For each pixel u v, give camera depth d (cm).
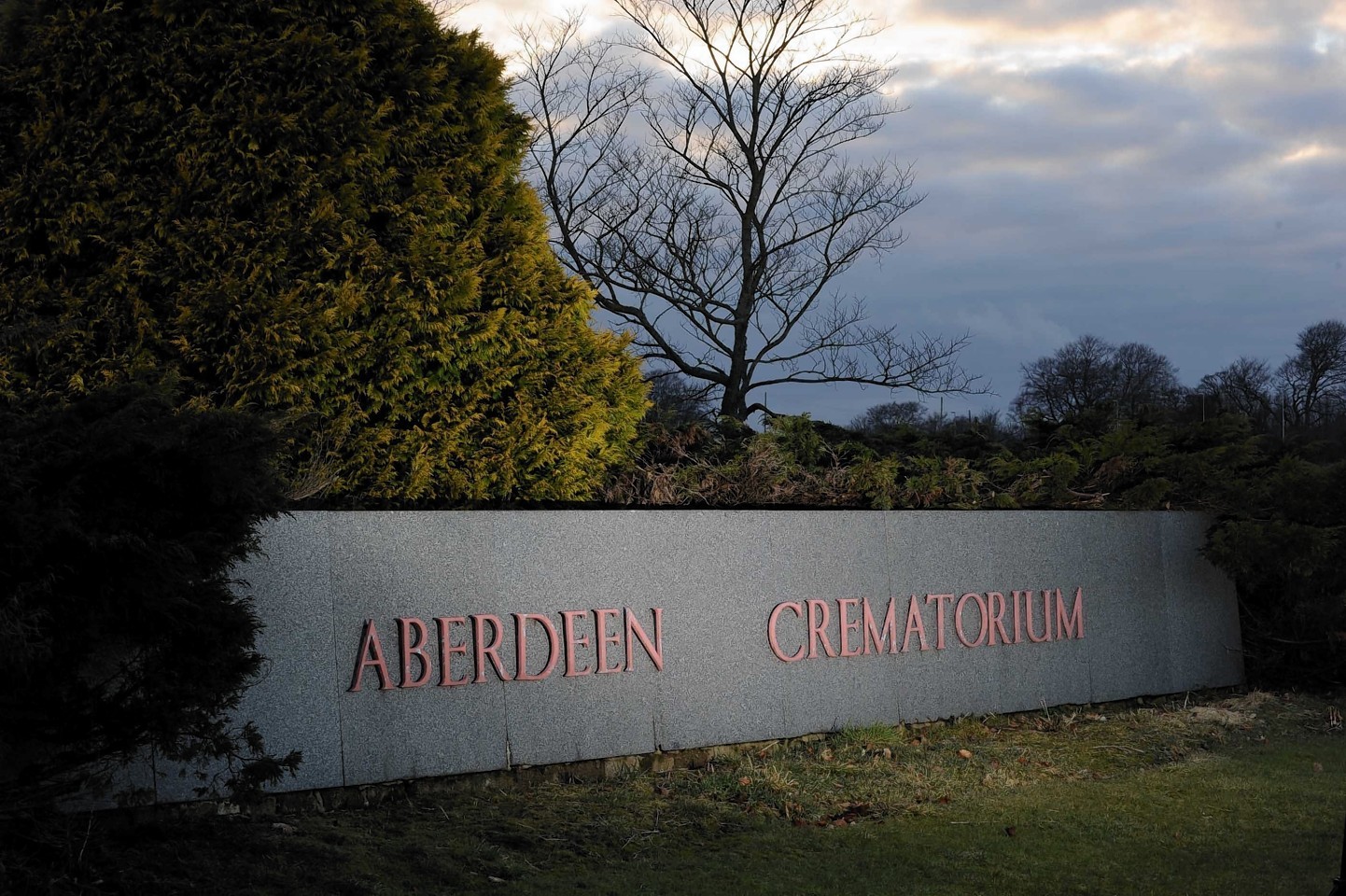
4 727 520
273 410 767
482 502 866
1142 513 1112
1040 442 1569
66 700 533
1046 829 676
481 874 583
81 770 570
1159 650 1109
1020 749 891
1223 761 865
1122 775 819
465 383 874
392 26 877
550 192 2331
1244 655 1184
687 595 848
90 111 791
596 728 801
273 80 822
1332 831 671
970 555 1000
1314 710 1063
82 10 802
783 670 888
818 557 915
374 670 722
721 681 858
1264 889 564
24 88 797
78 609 498
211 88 812
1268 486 1160
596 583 810
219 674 550
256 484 541
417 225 848
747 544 880
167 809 642
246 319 787
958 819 699
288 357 786
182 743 595
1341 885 433
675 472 1108
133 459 507
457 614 756
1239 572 1115
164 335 785
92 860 553
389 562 734
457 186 887
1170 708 1068
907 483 1186
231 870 564
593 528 812
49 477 498
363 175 834
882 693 940
